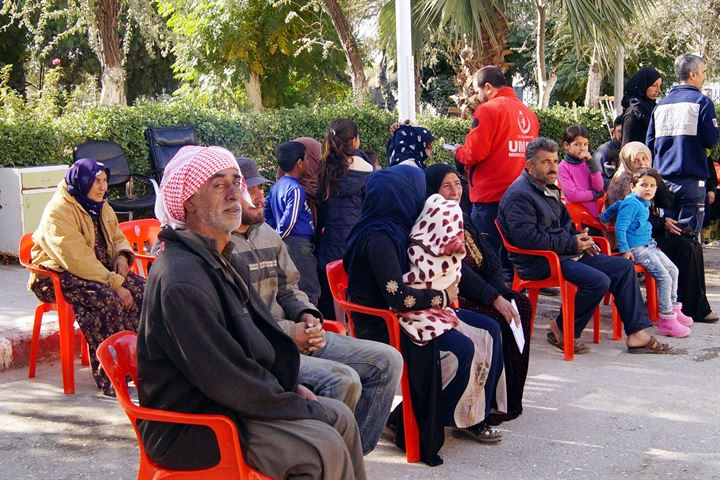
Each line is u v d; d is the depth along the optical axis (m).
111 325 4.82
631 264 5.98
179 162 2.89
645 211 6.55
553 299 7.73
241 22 16.08
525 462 4.10
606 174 8.34
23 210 8.20
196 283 2.71
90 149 8.59
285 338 3.02
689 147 7.30
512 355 4.46
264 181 3.87
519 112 6.56
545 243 5.75
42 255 4.91
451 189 4.58
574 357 5.90
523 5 12.12
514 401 4.50
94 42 11.41
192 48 16.45
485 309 4.53
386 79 20.69
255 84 17.08
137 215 9.31
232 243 2.98
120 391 2.85
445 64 23.52
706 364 5.73
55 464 4.02
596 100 15.18
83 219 4.89
